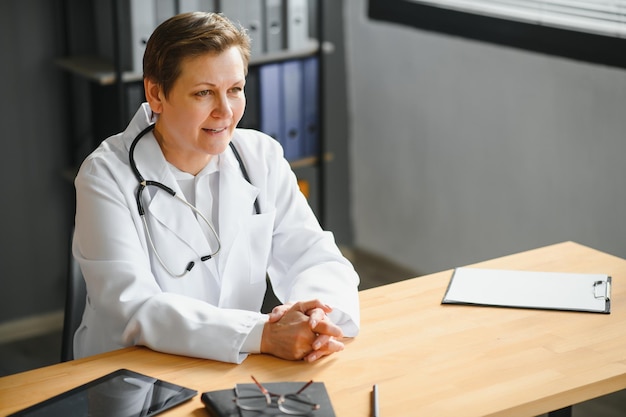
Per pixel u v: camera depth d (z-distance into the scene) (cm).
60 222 400
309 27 437
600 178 356
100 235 194
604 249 360
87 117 392
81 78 387
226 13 368
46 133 388
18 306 397
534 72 373
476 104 400
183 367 178
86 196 198
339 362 178
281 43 388
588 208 362
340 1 454
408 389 167
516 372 173
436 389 167
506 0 388
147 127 207
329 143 465
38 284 400
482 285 213
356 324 189
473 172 409
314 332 180
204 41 188
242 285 214
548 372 173
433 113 422
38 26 376
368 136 461
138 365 179
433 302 205
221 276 209
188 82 189
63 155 394
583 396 169
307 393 163
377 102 451
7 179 383
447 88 412
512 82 383
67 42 380
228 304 212
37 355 378
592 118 354
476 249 415
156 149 204
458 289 211
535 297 206
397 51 434
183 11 356
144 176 203
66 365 178
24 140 383
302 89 397
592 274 218
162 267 203
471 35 396
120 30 351
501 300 205
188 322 183
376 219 466
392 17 433
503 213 398
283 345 180
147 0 346
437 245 434
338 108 465
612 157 350
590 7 358
